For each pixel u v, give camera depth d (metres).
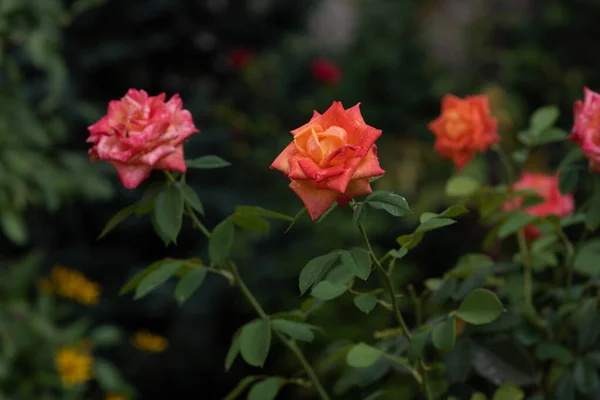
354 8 5.59
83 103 3.86
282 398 3.43
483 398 1.23
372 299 1.15
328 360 1.29
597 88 4.41
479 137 1.45
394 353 1.33
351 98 4.61
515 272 1.50
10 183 2.75
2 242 4.54
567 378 1.28
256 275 4.11
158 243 4.97
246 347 1.18
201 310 4.32
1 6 2.65
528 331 1.32
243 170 4.67
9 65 2.89
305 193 0.95
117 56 4.71
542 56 4.36
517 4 5.04
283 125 4.85
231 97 4.93
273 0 5.38
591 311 1.33
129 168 1.10
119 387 3.18
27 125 2.92
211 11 5.19
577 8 4.46
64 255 4.71
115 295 4.71
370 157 0.95
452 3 5.31
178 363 4.41
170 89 5.28
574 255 1.40
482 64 4.77
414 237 1.09
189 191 1.17
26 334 2.88
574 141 1.26
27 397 2.88
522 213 1.41
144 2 4.86
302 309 1.31
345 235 3.88
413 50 4.75
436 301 1.30
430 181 4.27
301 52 5.24
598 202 1.28
